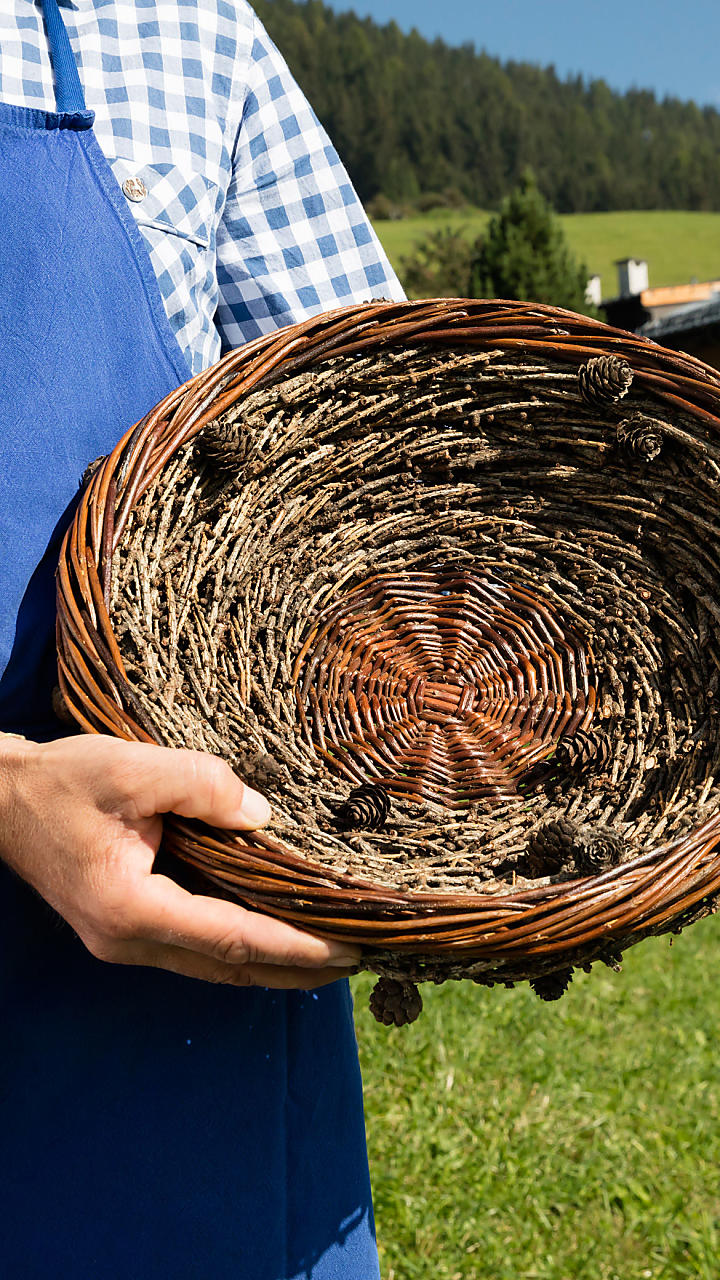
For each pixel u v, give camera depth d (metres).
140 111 1.03
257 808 0.73
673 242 49.91
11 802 0.75
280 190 1.15
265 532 1.06
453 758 1.05
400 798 0.98
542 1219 1.99
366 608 1.17
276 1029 1.01
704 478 1.04
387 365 1.06
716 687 1.00
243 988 0.99
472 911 0.71
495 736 1.07
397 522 1.16
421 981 0.74
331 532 1.14
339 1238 1.05
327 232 1.18
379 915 0.71
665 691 1.04
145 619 0.87
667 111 101.25
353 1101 1.09
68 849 0.73
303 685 1.06
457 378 1.10
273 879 0.72
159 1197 0.93
